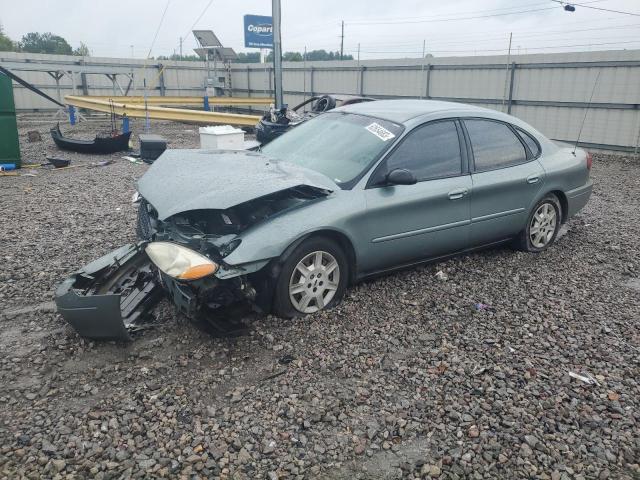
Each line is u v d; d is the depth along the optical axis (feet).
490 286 17.02
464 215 17.19
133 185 32.22
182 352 12.59
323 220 13.96
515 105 62.08
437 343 13.42
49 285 16.49
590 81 54.90
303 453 9.53
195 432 9.94
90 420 10.19
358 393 11.24
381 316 14.71
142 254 14.24
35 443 9.57
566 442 10.03
